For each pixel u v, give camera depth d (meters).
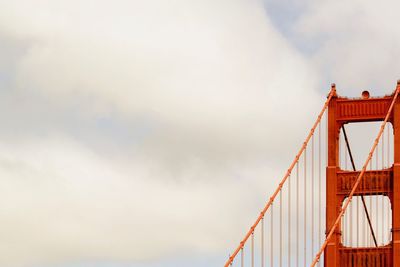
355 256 89.31
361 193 90.81
